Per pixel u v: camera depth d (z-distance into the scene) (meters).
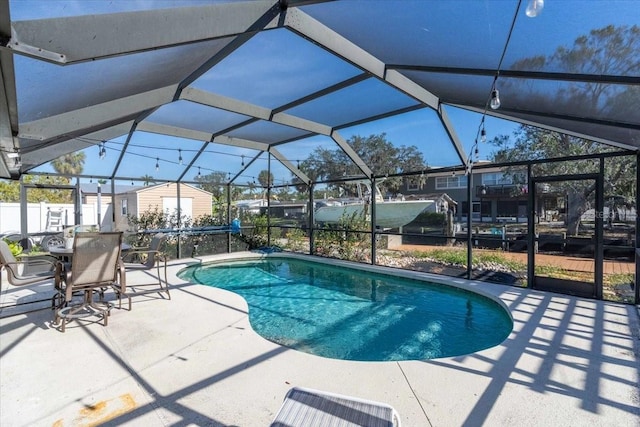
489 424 2.19
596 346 3.43
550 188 5.73
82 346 3.43
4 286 6.00
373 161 8.26
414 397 2.52
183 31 2.22
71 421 2.21
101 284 4.28
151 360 3.13
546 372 2.90
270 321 5.15
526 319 4.28
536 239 5.86
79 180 8.59
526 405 2.41
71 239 5.15
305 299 6.37
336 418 1.76
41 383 2.70
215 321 4.23
